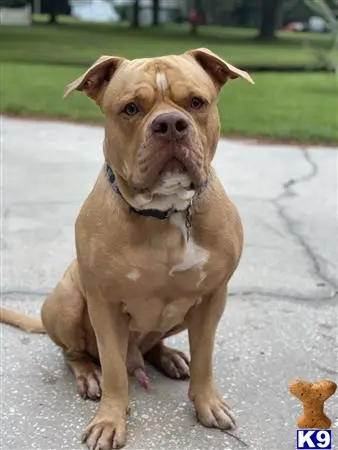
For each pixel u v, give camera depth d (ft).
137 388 5.44
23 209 9.45
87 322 5.35
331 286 7.27
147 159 4.37
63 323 5.33
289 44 44.09
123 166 4.60
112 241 4.66
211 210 4.74
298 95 21.53
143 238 4.65
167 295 4.85
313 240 8.52
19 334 6.21
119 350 4.93
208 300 4.99
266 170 11.78
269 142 14.29
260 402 5.30
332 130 15.52
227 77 4.92
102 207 4.73
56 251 8.08
